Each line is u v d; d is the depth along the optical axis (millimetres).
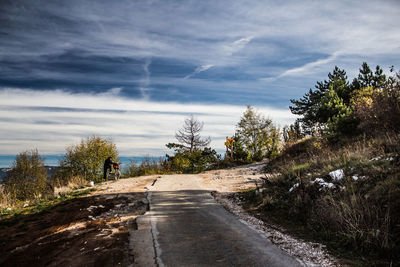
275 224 5586
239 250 4168
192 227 5410
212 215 6359
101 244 4500
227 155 27219
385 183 5223
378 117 10742
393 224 4113
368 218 4402
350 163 7438
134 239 4699
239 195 8555
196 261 3779
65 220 6324
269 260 3783
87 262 3791
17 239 5113
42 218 6656
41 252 4297
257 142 28875
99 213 6828
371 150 8086
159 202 7770
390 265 3357
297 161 12711
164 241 4594
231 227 5402
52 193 10742
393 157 6527
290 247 4266
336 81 21797
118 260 3822
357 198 5086
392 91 10586
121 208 7250
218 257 3914
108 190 10398
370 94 12617
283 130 27172
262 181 10477
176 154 27719
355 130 11938
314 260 3754
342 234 4480
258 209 6805
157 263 3713
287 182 8211
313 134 14969
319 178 7059
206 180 12766
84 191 10266
